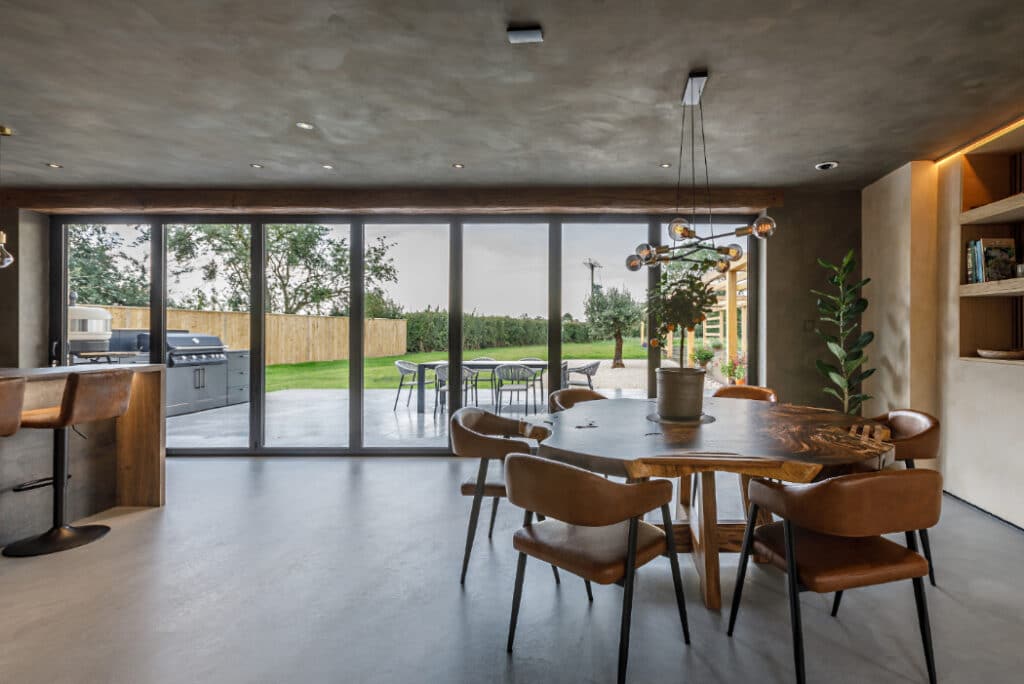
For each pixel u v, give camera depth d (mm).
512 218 5129
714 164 4164
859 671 1889
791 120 3326
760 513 2691
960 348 3775
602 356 5195
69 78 2822
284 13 2248
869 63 2635
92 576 2629
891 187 4305
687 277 2762
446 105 3148
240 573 2662
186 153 3979
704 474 2334
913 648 2029
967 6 2170
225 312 5242
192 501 3777
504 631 2154
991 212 3414
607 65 2670
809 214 4875
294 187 4844
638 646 2043
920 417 2750
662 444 2131
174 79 2836
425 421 5258
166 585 2535
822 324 4871
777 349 4910
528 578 2617
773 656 1979
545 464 1785
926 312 4039
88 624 2191
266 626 2180
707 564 2326
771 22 2297
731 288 5645
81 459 3445
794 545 1799
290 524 3330
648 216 5074
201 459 4961
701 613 2285
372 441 5273
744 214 5051
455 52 2561
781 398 4895
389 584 2551
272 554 2889
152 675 1862
